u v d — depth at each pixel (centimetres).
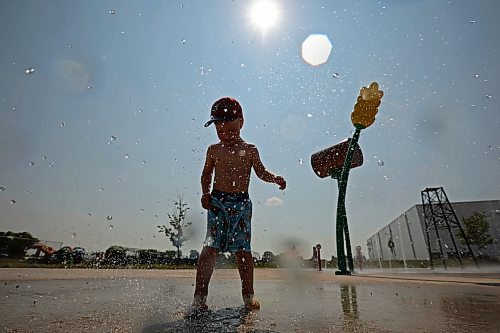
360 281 309
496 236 1353
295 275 311
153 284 280
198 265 178
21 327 105
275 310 139
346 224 529
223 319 119
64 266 641
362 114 425
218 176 193
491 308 141
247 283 177
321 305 152
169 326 106
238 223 186
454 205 1441
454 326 104
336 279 341
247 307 148
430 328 101
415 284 269
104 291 220
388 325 106
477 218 1342
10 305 154
